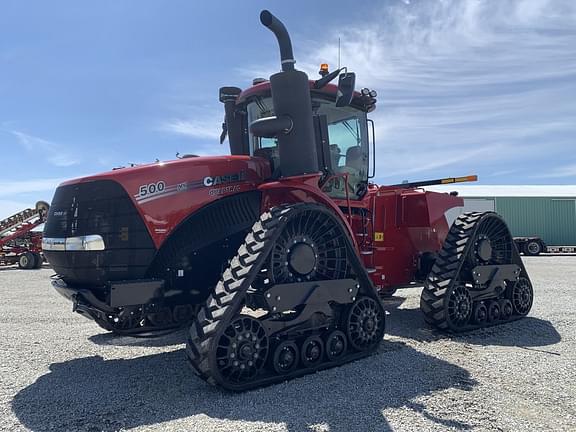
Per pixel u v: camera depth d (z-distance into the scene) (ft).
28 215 59.62
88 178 13.41
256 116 17.79
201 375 11.38
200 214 13.70
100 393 11.76
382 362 14.05
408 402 10.88
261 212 14.73
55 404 11.03
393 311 23.03
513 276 20.57
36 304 26.91
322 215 13.91
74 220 13.24
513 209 93.66
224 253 14.26
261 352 12.20
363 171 18.42
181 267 13.48
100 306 12.79
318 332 13.80
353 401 10.92
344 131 17.74
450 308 17.88
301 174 13.75
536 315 21.70
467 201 92.73
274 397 11.20
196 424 9.72
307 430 9.40
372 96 17.70
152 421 9.94
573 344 16.56
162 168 13.41
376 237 18.71
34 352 15.98
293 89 13.70
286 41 13.84
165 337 18.29
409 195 20.03
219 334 11.18
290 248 13.28
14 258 59.11
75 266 13.05
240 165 14.61
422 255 20.51
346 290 14.14
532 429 9.51
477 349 15.80
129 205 12.90
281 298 12.59
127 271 12.85
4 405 11.02
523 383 12.30
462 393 11.50
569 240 93.45
